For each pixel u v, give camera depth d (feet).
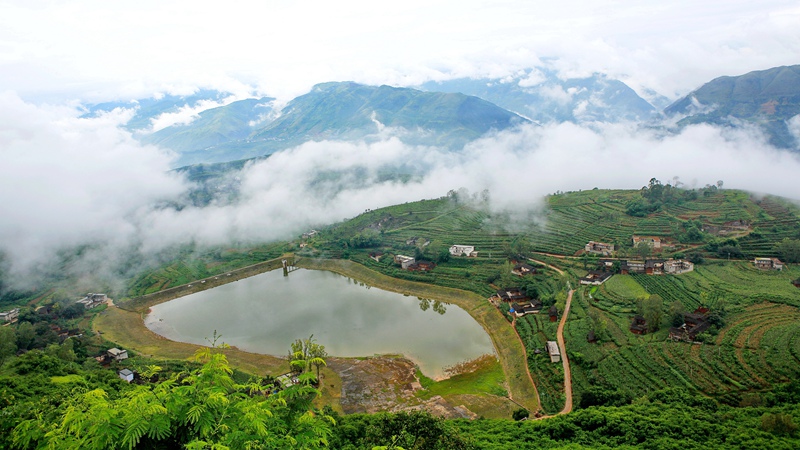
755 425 219.61
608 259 526.16
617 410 250.78
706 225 580.30
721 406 255.91
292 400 83.15
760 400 253.44
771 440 201.16
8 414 97.76
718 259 492.95
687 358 308.19
